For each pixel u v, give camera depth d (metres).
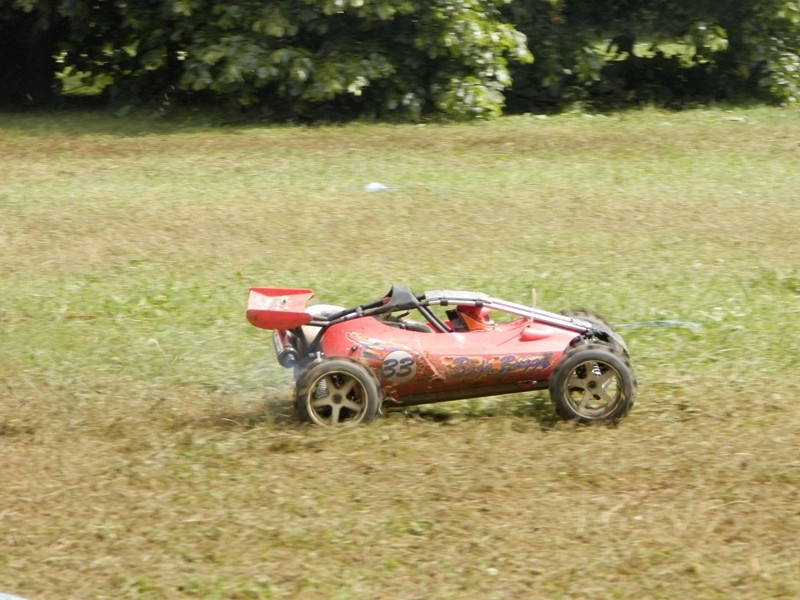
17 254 24.45
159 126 40.69
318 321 15.03
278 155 35.03
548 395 15.91
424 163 33.81
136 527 11.80
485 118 41.22
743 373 16.41
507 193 29.77
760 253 24.08
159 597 10.33
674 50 52.16
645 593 10.31
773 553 11.04
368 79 40.53
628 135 37.66
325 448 13.80
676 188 30.34
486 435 14.20
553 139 37.06
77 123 41.31
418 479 12.89
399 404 14.92
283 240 25.50
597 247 24.64
